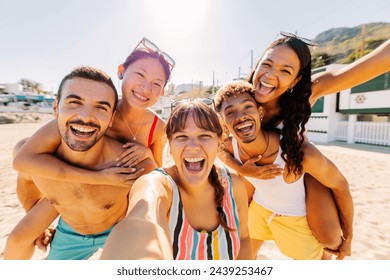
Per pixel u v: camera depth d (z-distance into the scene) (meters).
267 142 0.73
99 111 0.60
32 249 0.80
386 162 2.81
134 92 0.77
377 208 1.49
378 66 0.72
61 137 0.62
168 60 0.80
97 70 0.61
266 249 1.07
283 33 0.73
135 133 0.83
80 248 0.77
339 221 0.80
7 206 1.48
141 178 0.53
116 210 0.75
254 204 0.85
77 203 0.70
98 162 0.69
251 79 0.81
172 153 0.53
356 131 4.84
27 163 0.62
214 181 0.56
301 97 0.71
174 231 0.49
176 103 0.54
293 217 0.77
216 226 0.55
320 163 0.69
